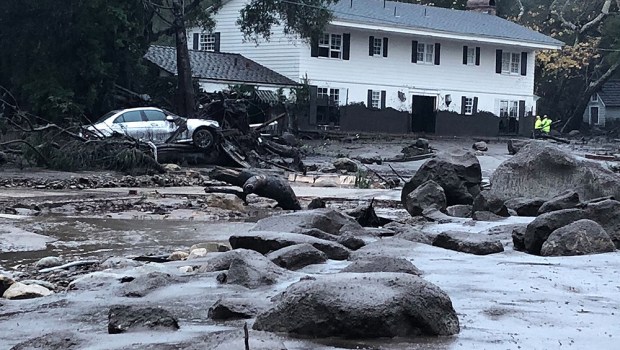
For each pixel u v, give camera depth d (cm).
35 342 697
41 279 1103
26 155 3112
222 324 758
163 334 717
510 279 1000
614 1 7875
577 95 7888
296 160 3712
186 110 4219
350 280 735
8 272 1152
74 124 3256
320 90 5569
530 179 1938
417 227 1633
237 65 5303
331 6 5691
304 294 709
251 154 3672
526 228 1284
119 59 3988
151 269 1078
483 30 6369
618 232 1297
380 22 5706
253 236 1193
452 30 6097
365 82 5800
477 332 725
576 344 687
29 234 1518
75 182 2694
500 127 6612
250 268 962
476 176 2030
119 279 1024
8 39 3791
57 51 3791
